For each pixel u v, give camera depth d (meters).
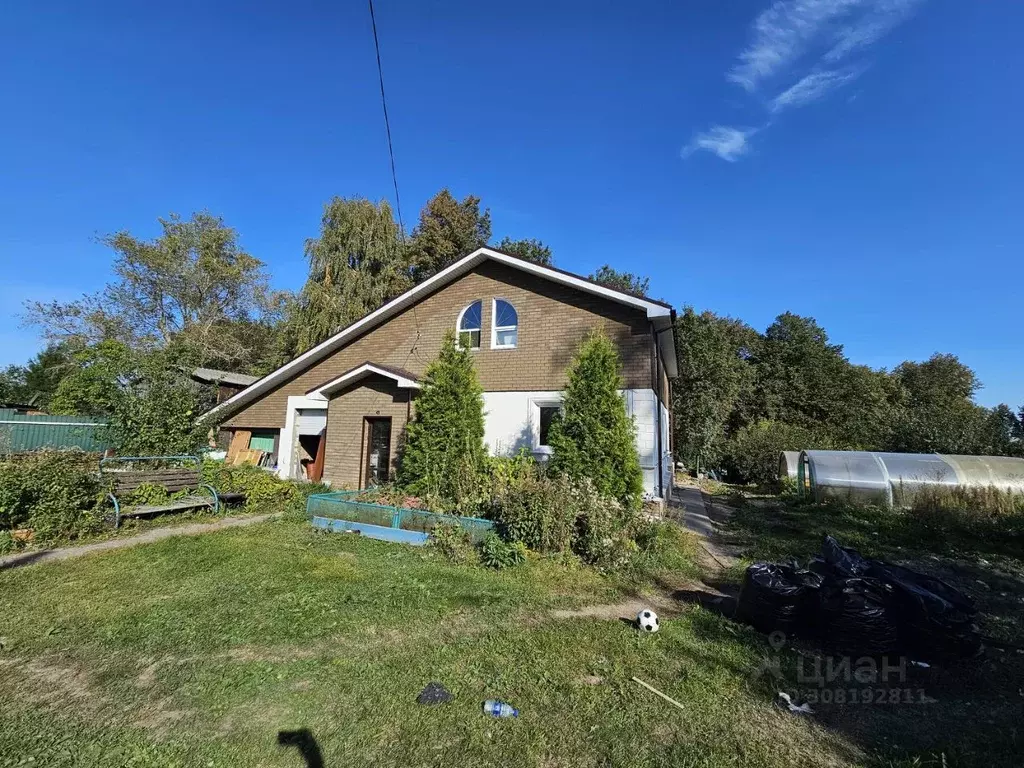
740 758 3.15
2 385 33.59
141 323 31.06
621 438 10.00
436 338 14.51
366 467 14.00
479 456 11.20
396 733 3.25
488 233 33.12
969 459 13.90
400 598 5.77
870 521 11.95
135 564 6.80
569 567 7.18
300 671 4.02
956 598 4.98
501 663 4.27
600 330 11.38
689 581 7.12
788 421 37.53
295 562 7.03
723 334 31.08
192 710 3.46
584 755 3.11
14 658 4.16
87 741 3.09
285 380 16.98
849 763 3.14
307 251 26.12
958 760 3.18
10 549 7.38
